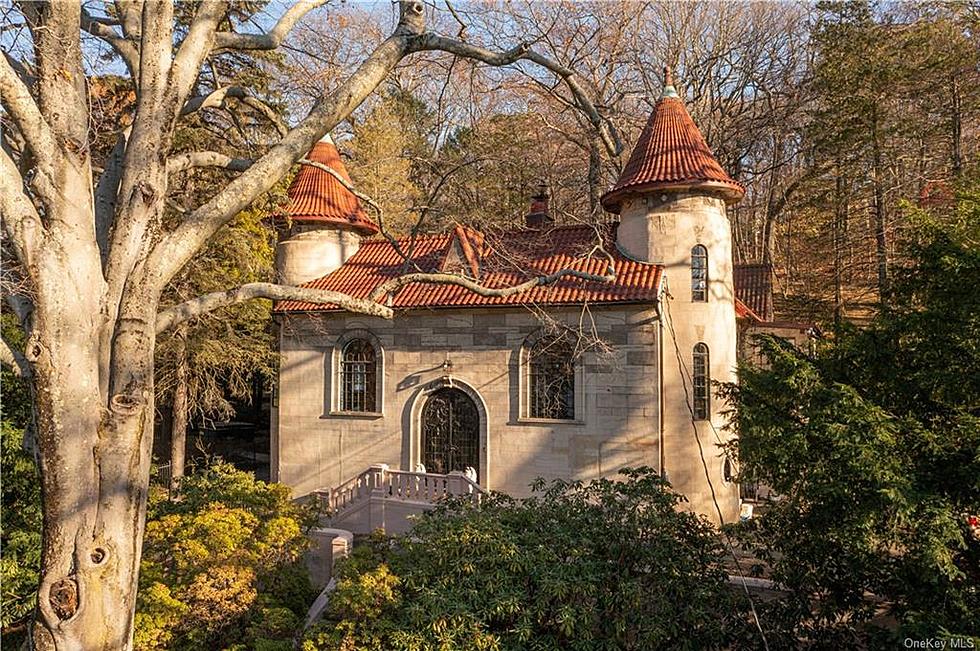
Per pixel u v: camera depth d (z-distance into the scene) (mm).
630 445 18266
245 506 12195
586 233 21375
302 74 17469
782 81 36125
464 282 9664
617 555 9680
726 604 9367
